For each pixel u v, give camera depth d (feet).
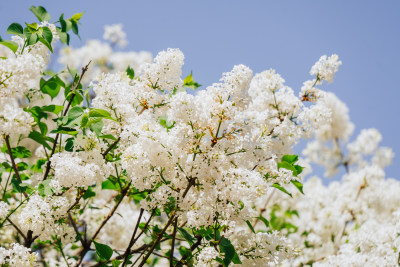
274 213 25.38
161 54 12.05
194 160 10.63
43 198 11.53
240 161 10.83
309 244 25.57
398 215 17.42
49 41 12.66
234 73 10.89
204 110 10.55
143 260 11.09
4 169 14.06
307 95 15.28
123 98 12.03
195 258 11.69
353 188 27.86
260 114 13.61
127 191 13.25
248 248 12.91
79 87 14.58
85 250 14.07
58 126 12.46
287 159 13.74
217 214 10.98
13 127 10.19
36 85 17.17
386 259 16.47
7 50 14.30
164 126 14.20
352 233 19.84
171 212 10.69
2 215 11.58
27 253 10.57
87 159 11.93
